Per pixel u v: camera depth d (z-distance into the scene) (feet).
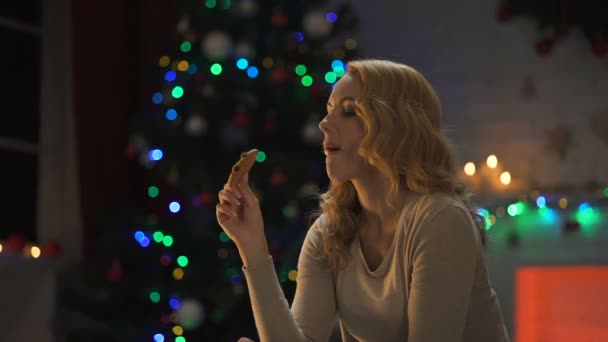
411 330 6.57
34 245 19.31
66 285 18.66
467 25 18.89
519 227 17.69
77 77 19.04
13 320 18.72
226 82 16.48
